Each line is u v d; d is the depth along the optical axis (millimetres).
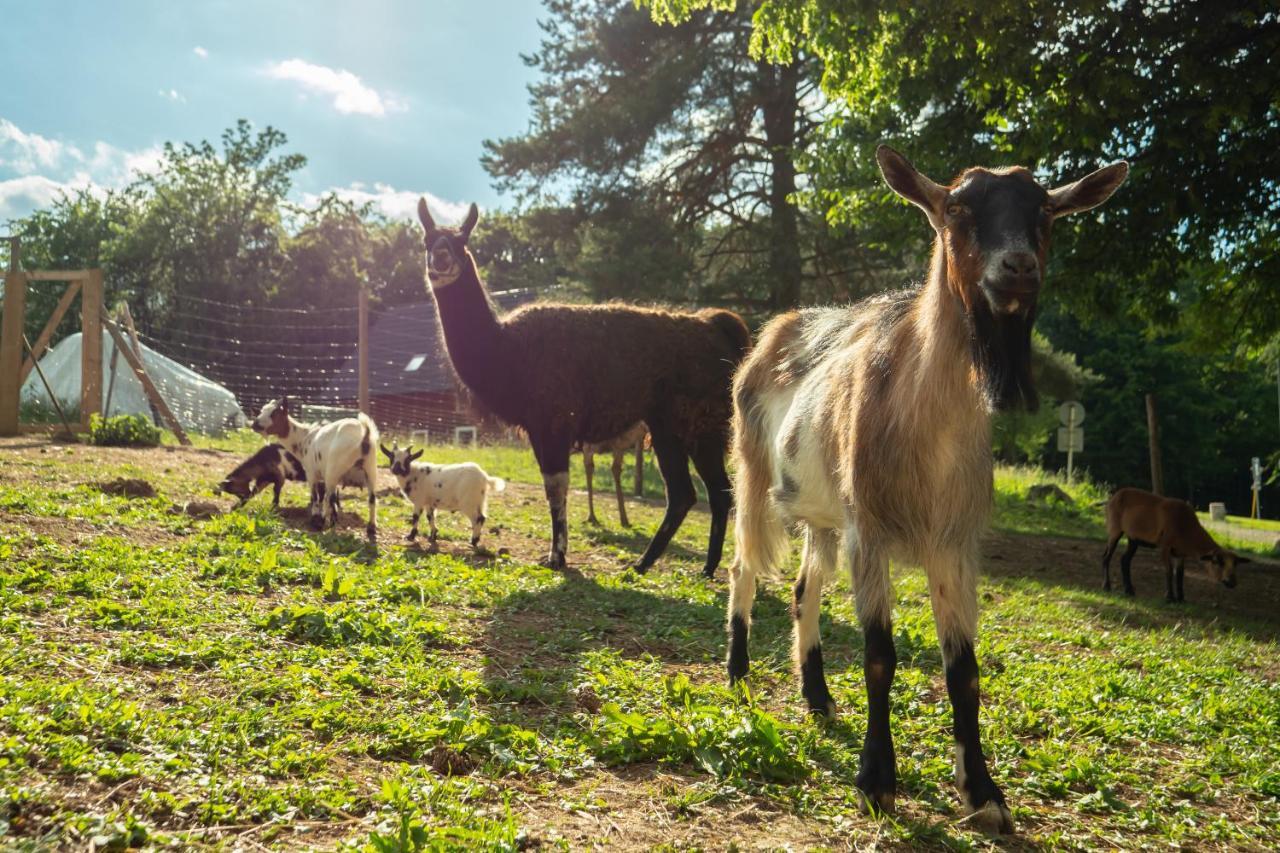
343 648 5047
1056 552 14344
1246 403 46250
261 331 44000
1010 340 3443
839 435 4215
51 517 7359
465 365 8891
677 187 26656
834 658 6211
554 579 8039
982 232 3434
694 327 9383
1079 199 3805
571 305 9398
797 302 24438
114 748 3406
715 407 9180
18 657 4145
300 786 3314
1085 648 7445
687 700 4684
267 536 7930
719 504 9148
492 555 9266
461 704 4238
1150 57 10617
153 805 3031
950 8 10195
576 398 8930
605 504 14641
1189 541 11070
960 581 3850
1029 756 4586
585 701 4613
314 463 9586
